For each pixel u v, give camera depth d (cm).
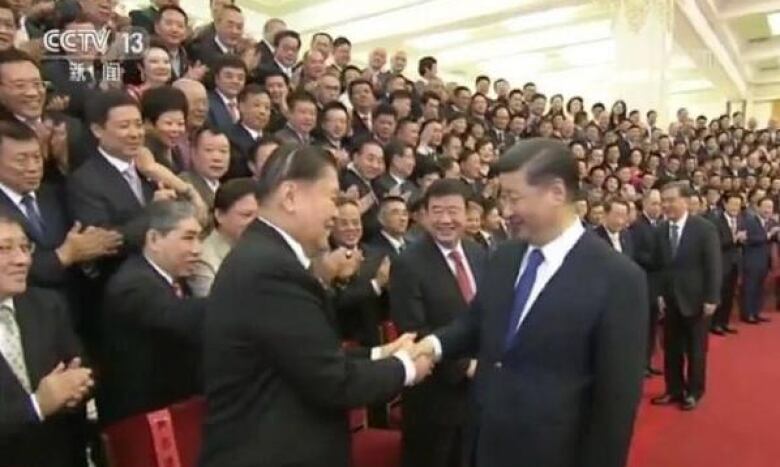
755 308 684
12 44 288
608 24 1362
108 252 207
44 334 173
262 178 143
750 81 1831
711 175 757
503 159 149
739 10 1309
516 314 150
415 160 426
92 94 282
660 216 473
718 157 875
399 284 236
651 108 1024
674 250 421
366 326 292
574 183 147
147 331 189
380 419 263
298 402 135
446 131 528
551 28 1393
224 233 231
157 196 225
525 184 145
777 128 1145
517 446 145
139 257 199
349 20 1255
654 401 418
